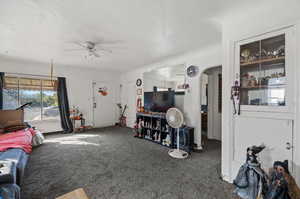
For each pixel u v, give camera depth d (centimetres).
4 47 319
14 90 437
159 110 403
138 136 444
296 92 154
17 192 132
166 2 172
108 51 348
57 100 504
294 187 139
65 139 420
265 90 185
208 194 179
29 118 459
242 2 171
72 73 532
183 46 314
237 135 200
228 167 206
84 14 196
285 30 161
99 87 597
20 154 204
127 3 173
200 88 355
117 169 242
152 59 422
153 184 200
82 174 225
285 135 162
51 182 203
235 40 200
